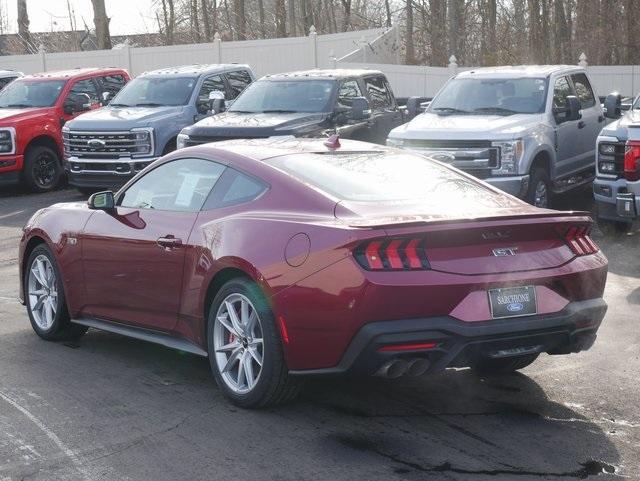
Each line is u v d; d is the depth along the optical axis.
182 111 16.39
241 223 5.73
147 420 5.56
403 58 34.31
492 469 4.79
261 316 5.47
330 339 5.17
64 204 7.56
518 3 32.66
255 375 5.67
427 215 5.36
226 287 5.72
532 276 5.33
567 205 14.28
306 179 5.81
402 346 5.07
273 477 4.70
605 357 6.89
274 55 27.59
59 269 7.21
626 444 5.15
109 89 19.09
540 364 6.74
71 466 4.88
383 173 6.11
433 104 13.86
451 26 29.97
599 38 27.16
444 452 5.02
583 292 5.55
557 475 4.72
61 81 18.42
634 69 21.28
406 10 38.47
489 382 6.30
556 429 5.39
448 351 5.17
